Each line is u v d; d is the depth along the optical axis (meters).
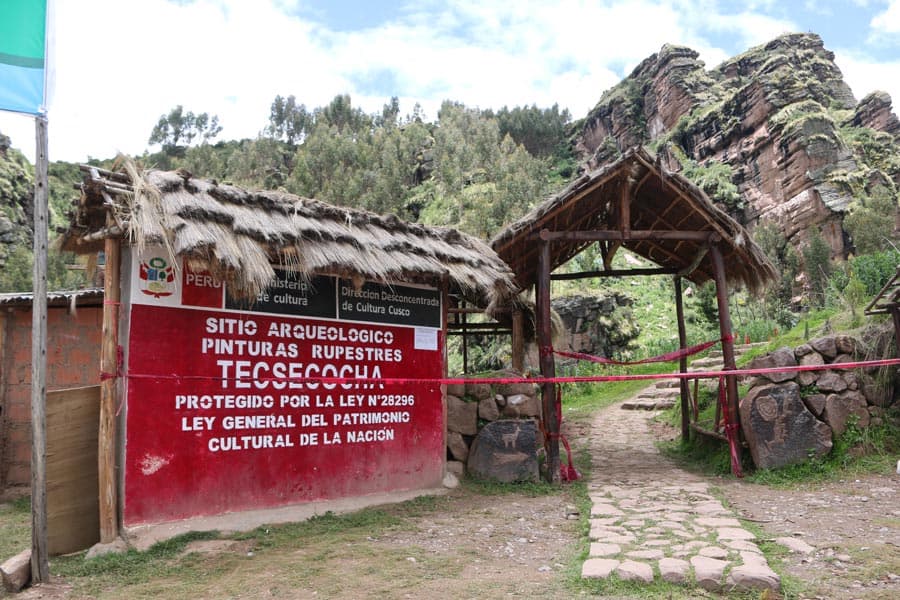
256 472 6.00
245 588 4.16
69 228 5.88
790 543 4.94
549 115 90.38
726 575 4.11
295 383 6.36
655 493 7.29
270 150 83.06
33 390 4.45
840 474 7.58
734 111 46.94
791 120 39.78
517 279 10.61
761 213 40.50
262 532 5.54
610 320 25.47
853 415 8.12
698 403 11.55
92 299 9.19
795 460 7.93
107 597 4.04
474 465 7.95
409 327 7.48
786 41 55.59
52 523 5.08
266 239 5.59
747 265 9.44
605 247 10.69
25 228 51.09
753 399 8.20
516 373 8.59
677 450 10.84
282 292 6.38
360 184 64.75
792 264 32.00
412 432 7.34
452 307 11.03
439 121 91.88
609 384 20.50
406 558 4.83
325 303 6.71
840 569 4.33
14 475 9.09
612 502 6.87
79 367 9.30
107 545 5.00
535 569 4.61
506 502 6.94
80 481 5.25
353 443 6.78
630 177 8.49
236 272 5.29
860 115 45.09
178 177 5.68
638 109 67.69
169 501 5.41
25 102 4.48
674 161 50.91
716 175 44.12
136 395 5.32
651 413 15.67
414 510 6.46
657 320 28.17
